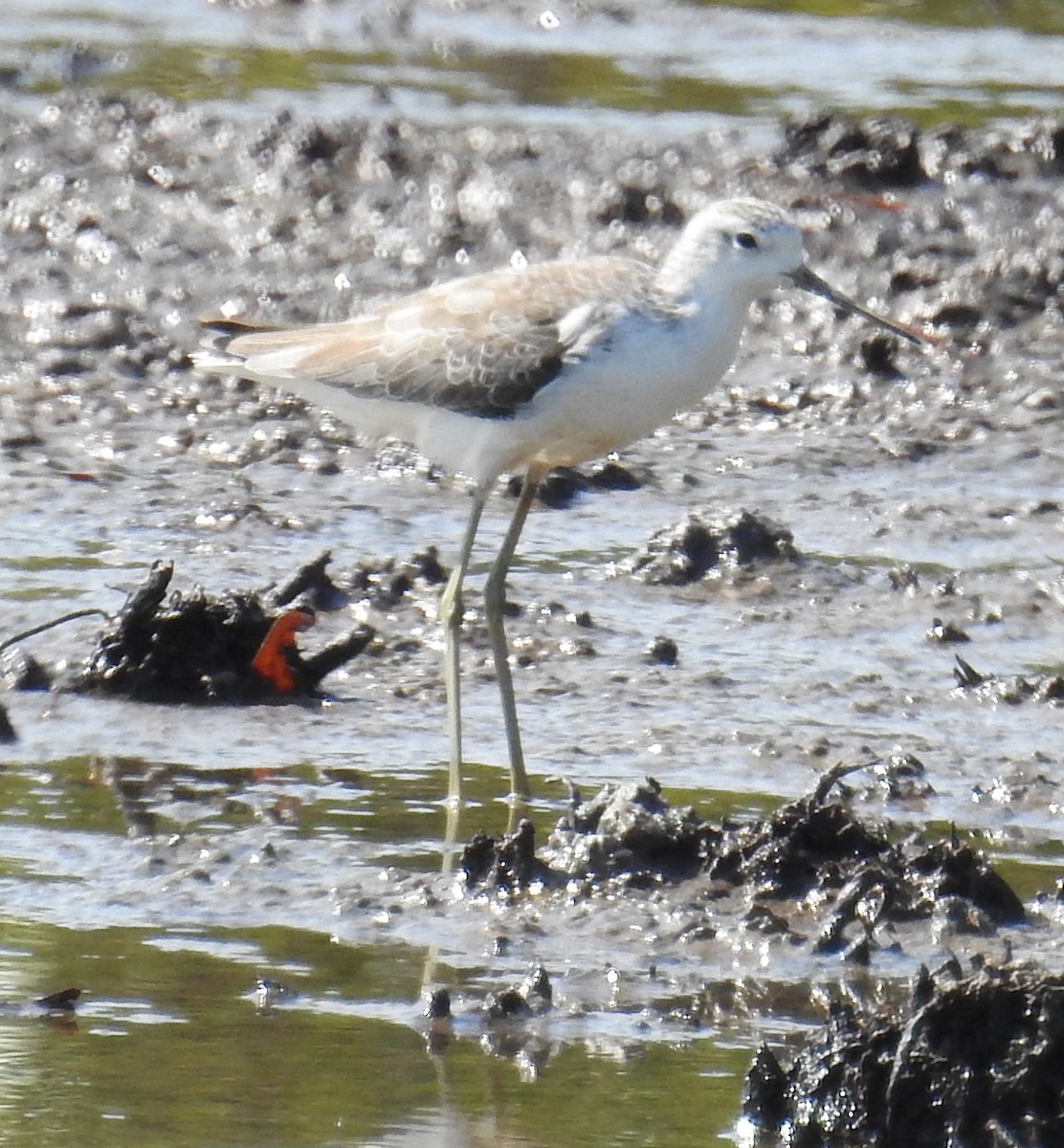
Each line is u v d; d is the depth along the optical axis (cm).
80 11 2795
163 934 913
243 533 1463
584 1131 752
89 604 1316
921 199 2127
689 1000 870
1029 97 2486
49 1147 728
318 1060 801
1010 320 1892
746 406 1761
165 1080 780
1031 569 1468
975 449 1697
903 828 1049
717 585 1412
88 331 1812
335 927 927
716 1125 762
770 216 1166
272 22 2788
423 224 2058
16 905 936
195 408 1703
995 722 1208
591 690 1241
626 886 964
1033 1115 752
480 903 953
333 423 1686
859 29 2797
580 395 1152
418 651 1293
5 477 1533
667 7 2881
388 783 1101
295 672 1222
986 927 935
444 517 1525
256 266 1966
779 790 1095
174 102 2317
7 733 1138
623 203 2081
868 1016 790
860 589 1416
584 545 1482
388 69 2577
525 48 2683
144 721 1167
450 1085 784
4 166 2144
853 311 1207
